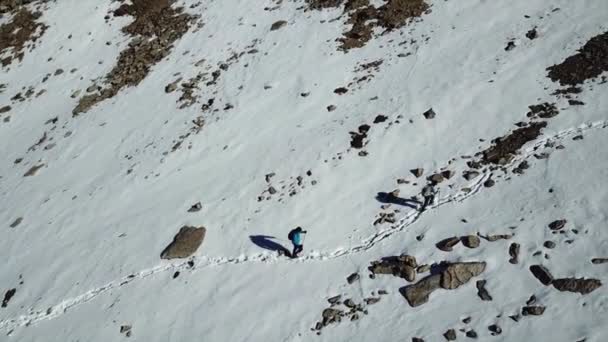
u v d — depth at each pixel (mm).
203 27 27453
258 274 15977
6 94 28766
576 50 19312
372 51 22750
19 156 25047
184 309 15680
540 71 19172
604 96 17344
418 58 21594
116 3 31047
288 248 16438
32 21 32031
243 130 21281
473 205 15844
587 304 12453
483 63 20266
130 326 15750
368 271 14953
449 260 14500
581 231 14008
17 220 21609
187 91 24234
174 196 19578
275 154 19719
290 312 14547
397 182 17359
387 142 18688
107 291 17156
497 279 13656
